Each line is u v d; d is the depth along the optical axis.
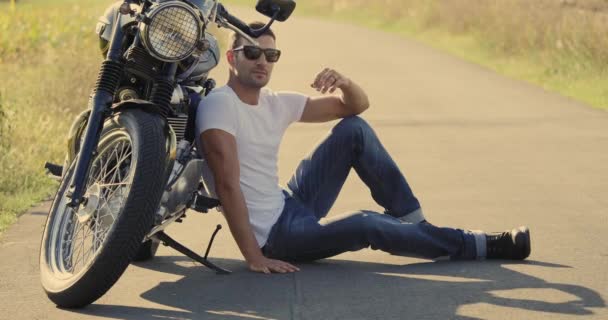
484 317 5.41
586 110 15.81
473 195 9.20
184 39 5.66
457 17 32.38
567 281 6.09
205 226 8.12
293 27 38.97
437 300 5.74
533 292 5.87
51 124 12.29
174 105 6.11
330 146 6.81
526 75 21.53
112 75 5.89
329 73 6.65
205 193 6.77
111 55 5.91
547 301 5.68
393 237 6.41
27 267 6.88
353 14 45.47
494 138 12.95
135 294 6.08
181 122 6.20
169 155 5.64
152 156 5.49
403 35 35.56
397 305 5.67
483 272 6.32
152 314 5.64
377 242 6.42
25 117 12.70
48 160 11.09
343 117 6.88
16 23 23.73
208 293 6.04
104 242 5.47
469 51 27.58
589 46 21.09
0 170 10.12
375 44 30.48
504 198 9.02
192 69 6.21
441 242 6.54
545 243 7.17
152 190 5.45
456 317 5.41
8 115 11.95
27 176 10.12
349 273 6.41
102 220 5.73
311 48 28.80
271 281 6.24
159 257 7.08
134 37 5.97
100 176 5.86
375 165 6.80
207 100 6.33
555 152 11.72
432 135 13.31
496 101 17.11
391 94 18.20
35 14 26.47
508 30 26.14
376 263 6.71
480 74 21.84
